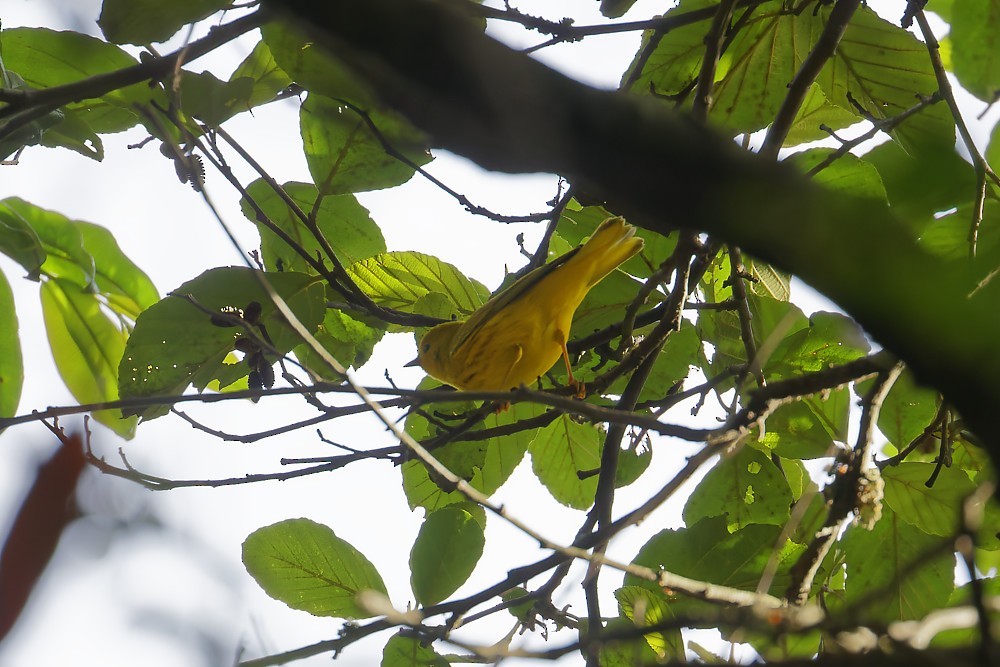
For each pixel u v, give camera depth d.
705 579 8.92
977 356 2.81
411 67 3.01
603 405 10.62
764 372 9.78
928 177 3.06
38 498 2.06
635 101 2.95
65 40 8.88
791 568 8.90
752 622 4.35
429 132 3.19
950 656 3.45
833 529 7.44
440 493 10.69
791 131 10.72
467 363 10.52
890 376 7.88
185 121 8.91
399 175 9.49
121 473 4.29
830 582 9.61
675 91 10.42
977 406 2.89
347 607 8.40
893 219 2.88
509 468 10.98
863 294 2.81
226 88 8.50
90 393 10.27
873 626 4.15
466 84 2.97
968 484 9.20
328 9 3.00
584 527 9.28
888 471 9.38
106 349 10.38
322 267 9.31
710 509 9.74
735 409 9.58
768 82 10.41
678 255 8.88
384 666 7.85
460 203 9.87
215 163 8.30
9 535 2.03
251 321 8.89
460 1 6.62
